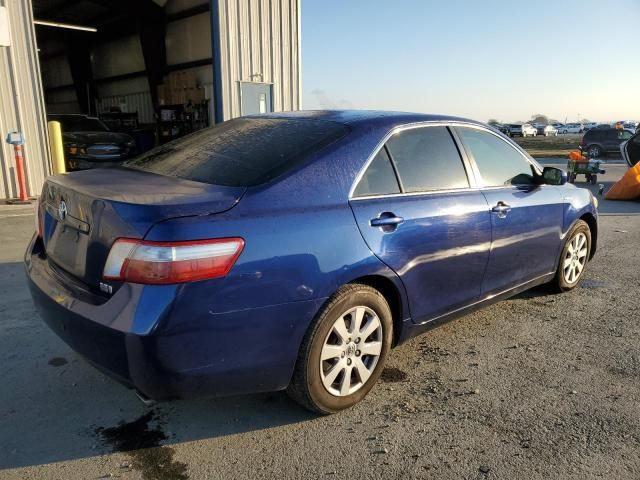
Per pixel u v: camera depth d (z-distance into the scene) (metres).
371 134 3.12
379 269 2.92
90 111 22.56
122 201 2.35
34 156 9.93
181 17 16.08
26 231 7.08
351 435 2.77
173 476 2.43
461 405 3.07
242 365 2.48
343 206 2.82
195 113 16.02
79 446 2.62
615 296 5.05
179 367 2.30
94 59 21.92
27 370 3.35
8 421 2.81
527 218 4.07
